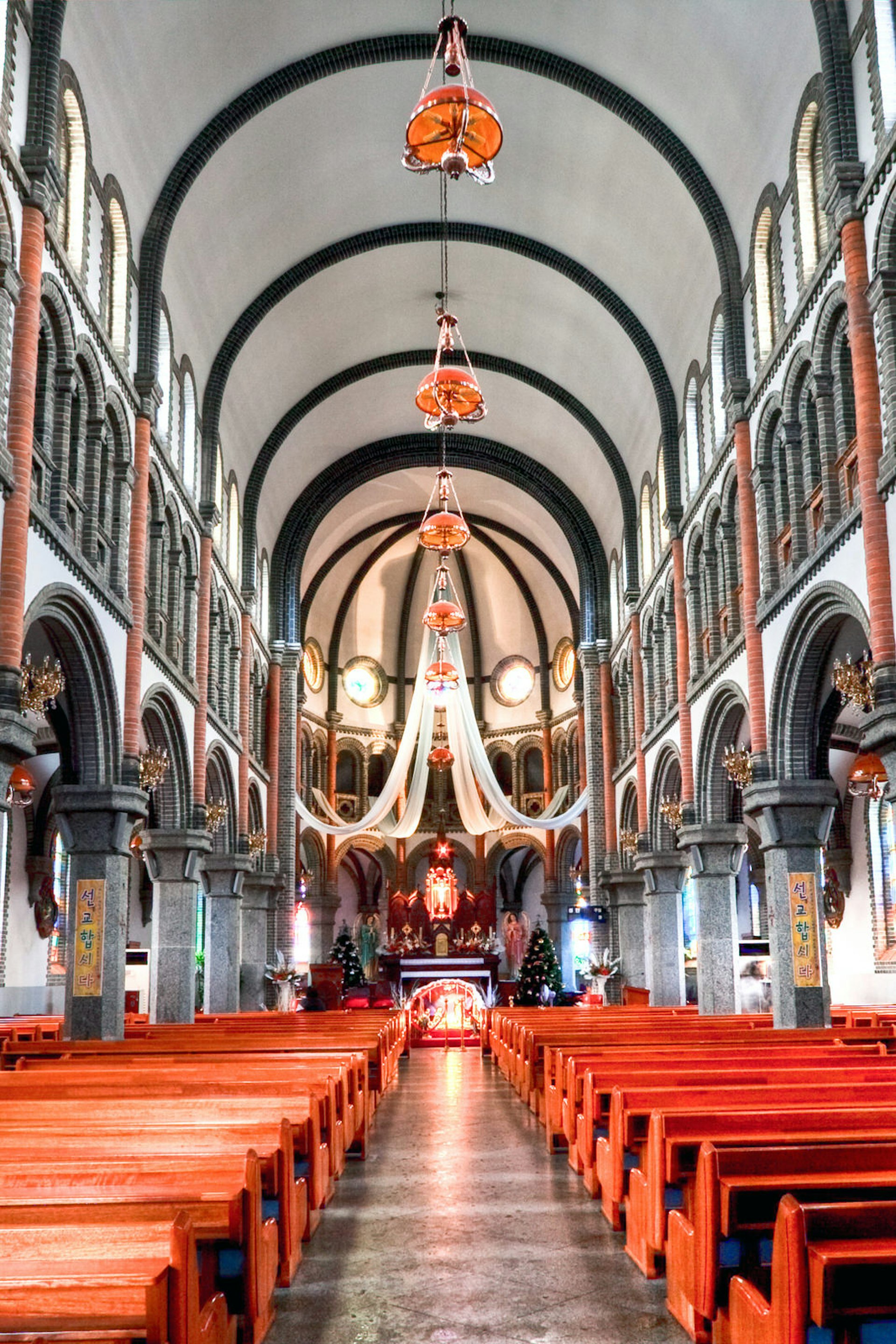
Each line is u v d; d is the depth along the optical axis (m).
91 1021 16.58
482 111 12.17
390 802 32.69
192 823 22.78
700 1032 14.54
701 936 23.06
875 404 14.23
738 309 20.88
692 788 24.39
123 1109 7.59
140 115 18.45
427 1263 7.88
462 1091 17.97
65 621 15.34
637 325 26.75
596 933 35.53
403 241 26.81
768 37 17.39
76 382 16.31
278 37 19.80
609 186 23.66
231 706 28.73
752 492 20.06
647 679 30.28
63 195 14.88
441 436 37.09
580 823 40.66
